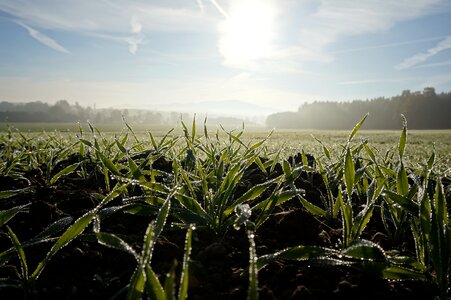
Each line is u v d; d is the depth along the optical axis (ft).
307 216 5.80
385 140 59.31
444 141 56.70
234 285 4.05
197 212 5.35
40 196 7.09
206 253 4.69
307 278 4.16
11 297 3.86
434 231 3.78
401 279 3.99
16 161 9.21
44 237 4.35
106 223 5.89
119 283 4.11
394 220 5.55
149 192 6.33
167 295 2.82
